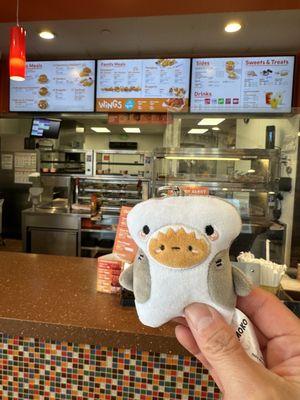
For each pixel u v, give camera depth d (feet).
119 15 7.87
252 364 1.63
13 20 8.25
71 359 3.26
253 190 8.03
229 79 11.79
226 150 8.40
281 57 11.52
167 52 12.38
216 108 8.16
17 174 16.43
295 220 7.42
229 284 1.55
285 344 2.02
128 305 3.30
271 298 2.18
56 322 2.91
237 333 1.82
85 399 3.27
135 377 3.18
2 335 3.36
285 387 1.61
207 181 8.42
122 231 3.61
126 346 2.79
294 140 7.55
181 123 8.75
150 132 25.05
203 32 10.73
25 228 12.53
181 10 7.61
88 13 7.87
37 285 3.91
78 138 18.56
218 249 1.48
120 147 28.09
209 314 1.53
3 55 12.83
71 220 12.34
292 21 9.89
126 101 12.37
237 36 10.96
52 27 10.57
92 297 3.55
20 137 16.21
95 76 12.44
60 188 14.28
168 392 3.15
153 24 10.27
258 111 7.82
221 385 1.65
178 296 1.49
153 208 1.52
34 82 12.75
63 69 12.57
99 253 12.65
